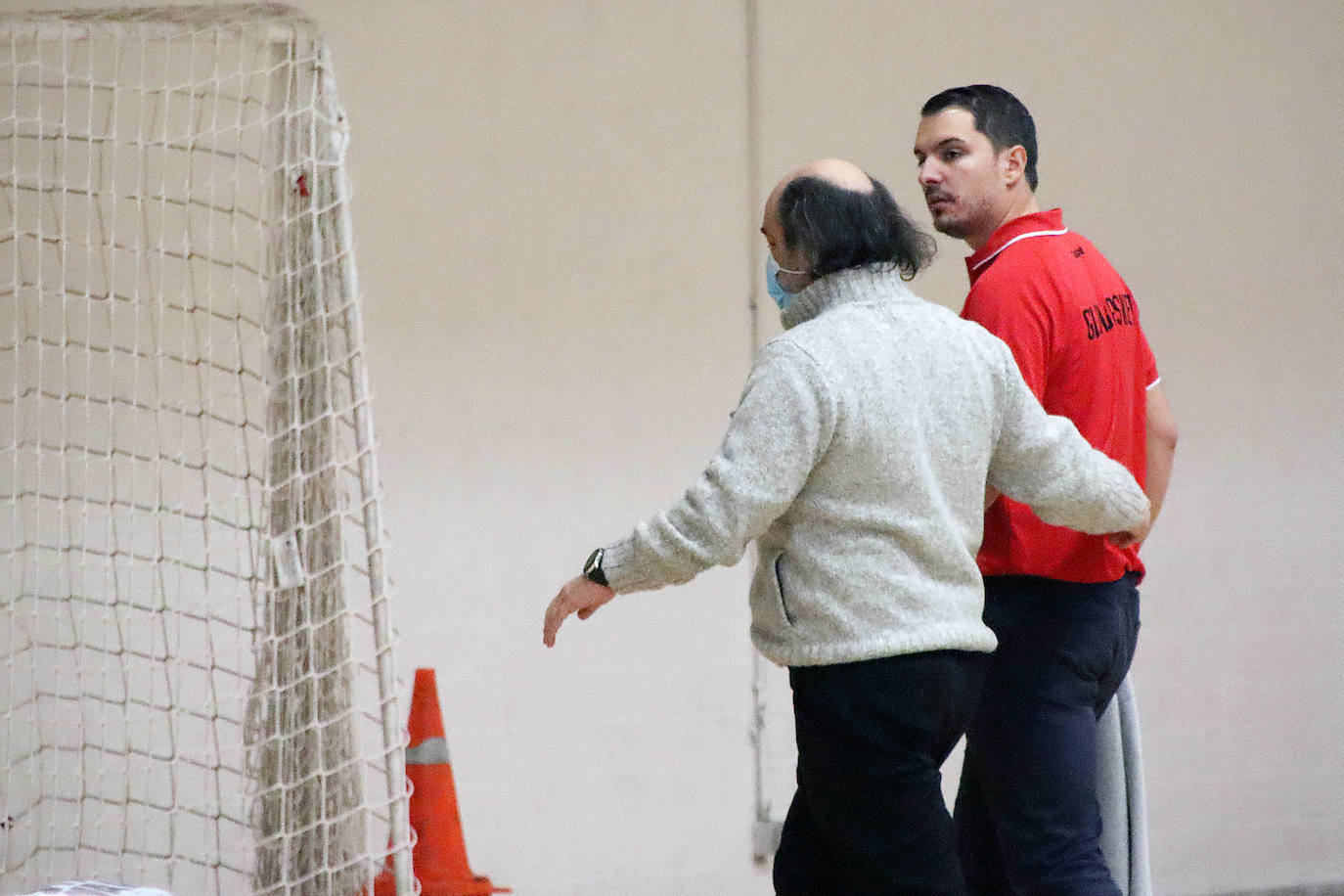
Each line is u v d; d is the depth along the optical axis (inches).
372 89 589.0
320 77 364.5
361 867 367.6
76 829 546.3
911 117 636.7
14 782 537.6
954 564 296.2
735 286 625.0
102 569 556.1
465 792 599.2
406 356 594.6
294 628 375.2
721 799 623.2
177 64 557.9
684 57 618.2
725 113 621.9
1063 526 332.8
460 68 598.2
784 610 298.5
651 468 617.6
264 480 394.0
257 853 385.7
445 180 597.6
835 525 292.8
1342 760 673.0
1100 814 397.4
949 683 293.3
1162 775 663.8
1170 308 660.7
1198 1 661.9
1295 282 671.1
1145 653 663.1
